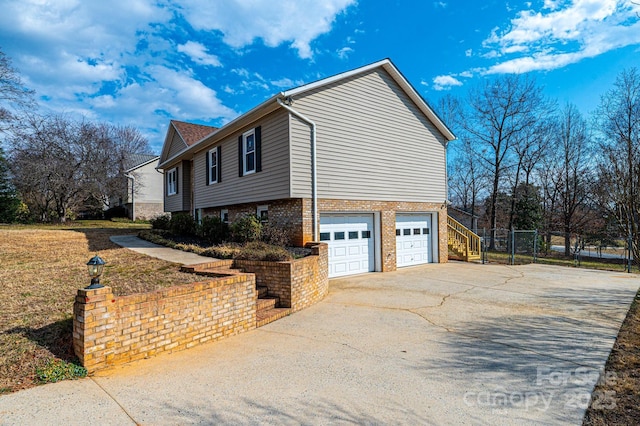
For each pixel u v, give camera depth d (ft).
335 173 36.99
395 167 43.29
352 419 10.14
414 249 47.16
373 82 41.09
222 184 46.52
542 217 85.61
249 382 12.62
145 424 9.71
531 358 15.15
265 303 22.80
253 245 31.12
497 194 86.02
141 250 34.83
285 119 33.96
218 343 17.17
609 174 26.08
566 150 83.71
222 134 44.52
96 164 92.43
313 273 26.50
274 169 35.55
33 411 10.14
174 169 66.33
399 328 19.75
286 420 10.04
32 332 14.47
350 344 17.06
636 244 21.90
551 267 47.83
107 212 106.01
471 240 54.85
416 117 46.21
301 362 14.69
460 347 16.57
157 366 13.94
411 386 12.41
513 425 9.86
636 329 19.42
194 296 16.72
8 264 26.86
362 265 40.57
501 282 34.65
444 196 50.03
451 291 30.17
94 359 13.01
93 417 9.96
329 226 37.65
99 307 13.17
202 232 42.04
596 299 27.12
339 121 37.52
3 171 78.64
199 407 10.74
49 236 45.91
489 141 82.99
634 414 10.45
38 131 80.33
